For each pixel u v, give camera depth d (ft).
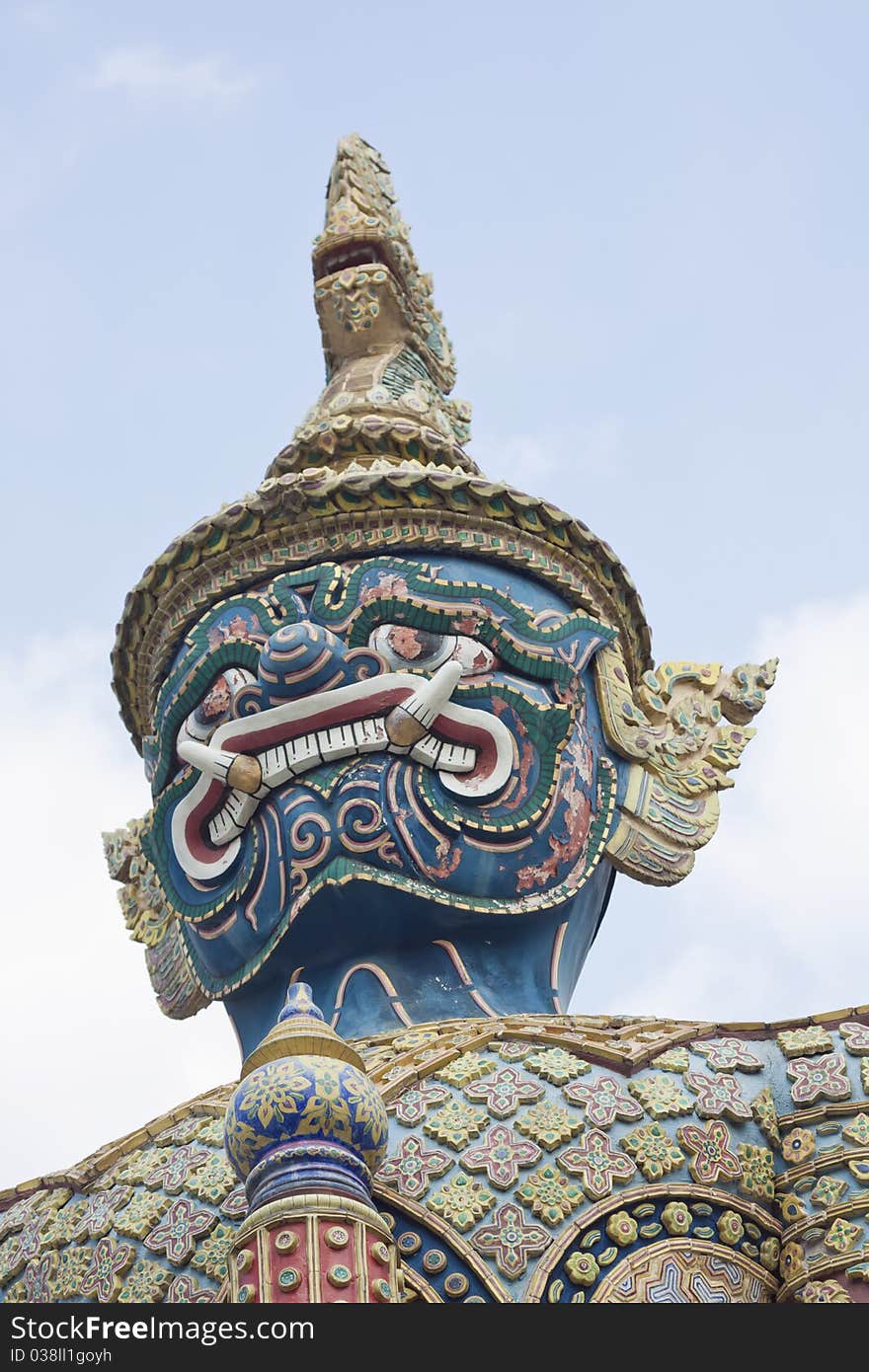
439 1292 33.37
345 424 45.93
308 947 41.14
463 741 41.19
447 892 40.65
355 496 43.27
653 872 43.68
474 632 42.04
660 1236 34.53
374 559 42.96
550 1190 34.40
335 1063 31.68
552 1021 38.58
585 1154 34.99
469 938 41.24
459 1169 34.71
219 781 41.73
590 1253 33.96
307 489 43.24
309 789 40.86
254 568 43.55
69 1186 38.34
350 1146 31.22
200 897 42.22
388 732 40.73
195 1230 35.42
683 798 44.60
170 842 42.73
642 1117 35.73
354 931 40.83
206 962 42.80
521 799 41.11
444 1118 35.45
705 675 46.57
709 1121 35.91
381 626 41.93
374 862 40.40
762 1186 35.47
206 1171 36.58
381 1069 36.50
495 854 40.88
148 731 46.68
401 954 41.09
